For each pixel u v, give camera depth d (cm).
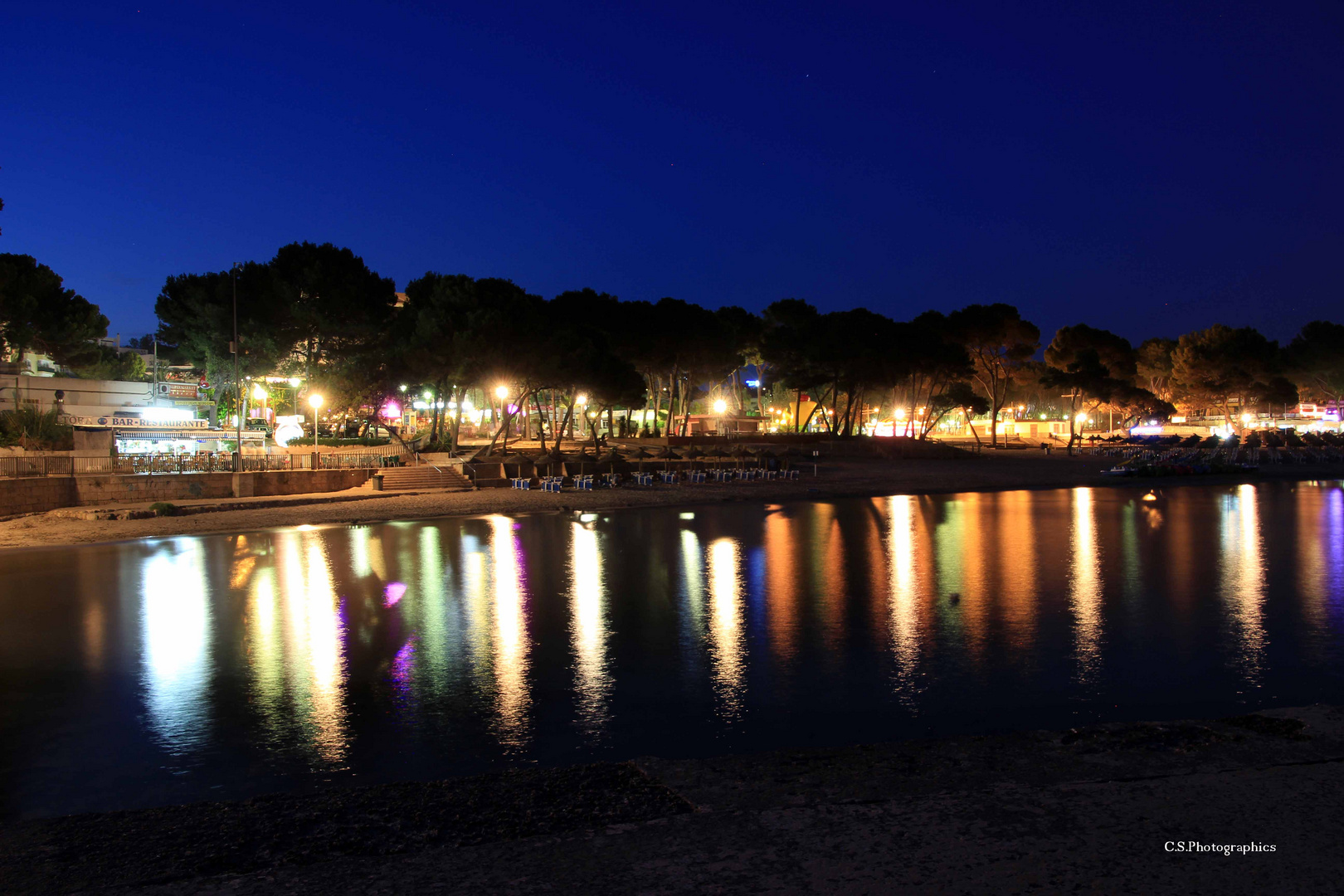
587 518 3438
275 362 4944
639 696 1068
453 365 4638
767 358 7388
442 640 1375
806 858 296
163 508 3231
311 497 3784
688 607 1636
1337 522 3116
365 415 5384
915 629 1425
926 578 1944
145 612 1614
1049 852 296
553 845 316
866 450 6925
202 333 4938
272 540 2752
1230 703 1003
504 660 1252
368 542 2706
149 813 388
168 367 5944
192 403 4897
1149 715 959
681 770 414
